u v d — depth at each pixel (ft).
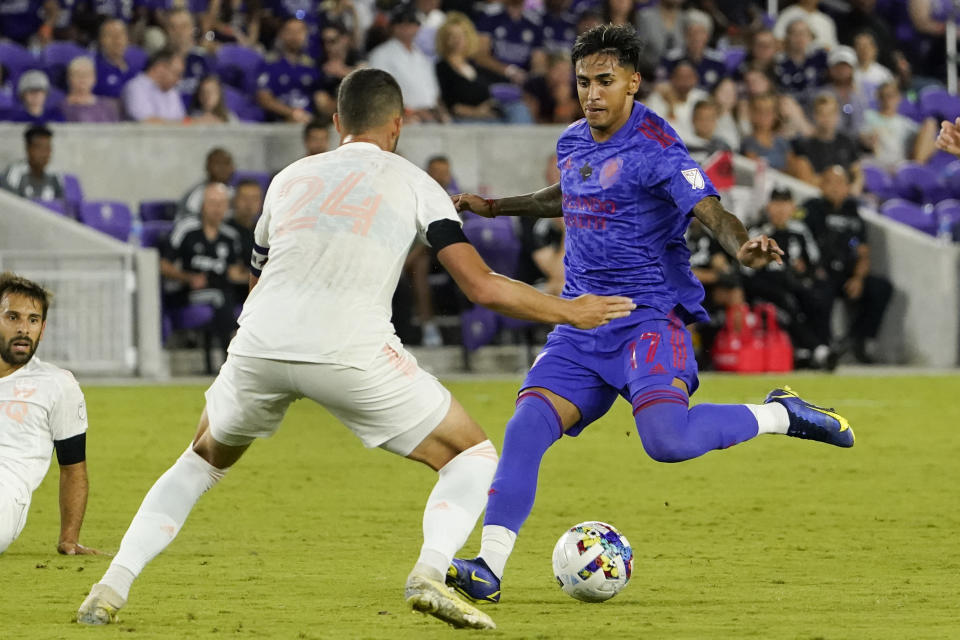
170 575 71.92
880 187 258.37
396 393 57.21
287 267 57.11
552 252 211.00
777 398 71.10
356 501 101.86
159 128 225.97
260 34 252.83
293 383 56.65
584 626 58.54
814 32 281.74
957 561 76.95
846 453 131.54
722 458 128.06
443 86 240.94
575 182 70.95
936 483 111.65
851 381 203.62
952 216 254.06
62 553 77.87
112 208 217.97
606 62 68.80
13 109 224.94
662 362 68.44
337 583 69.72
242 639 55.57
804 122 257.34
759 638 55.67
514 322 217.36
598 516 94.89
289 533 87.25
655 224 69.77
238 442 59.36
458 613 56.34
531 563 77.15
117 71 233.14
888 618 60.18
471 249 57.00
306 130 210.79
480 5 268.21
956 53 305.12
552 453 131.95
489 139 235.20
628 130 69.82
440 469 59.11
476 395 179.73
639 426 67.41
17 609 62.23
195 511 96.53
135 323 203.51
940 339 233.35
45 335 201.05
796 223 220.84
